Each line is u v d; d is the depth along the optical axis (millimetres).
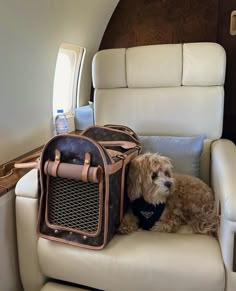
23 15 1211
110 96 1719
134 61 1642
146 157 1141
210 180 1509
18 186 1111
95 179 953
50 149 1039
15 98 1356
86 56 2004
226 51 1873
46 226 1069
